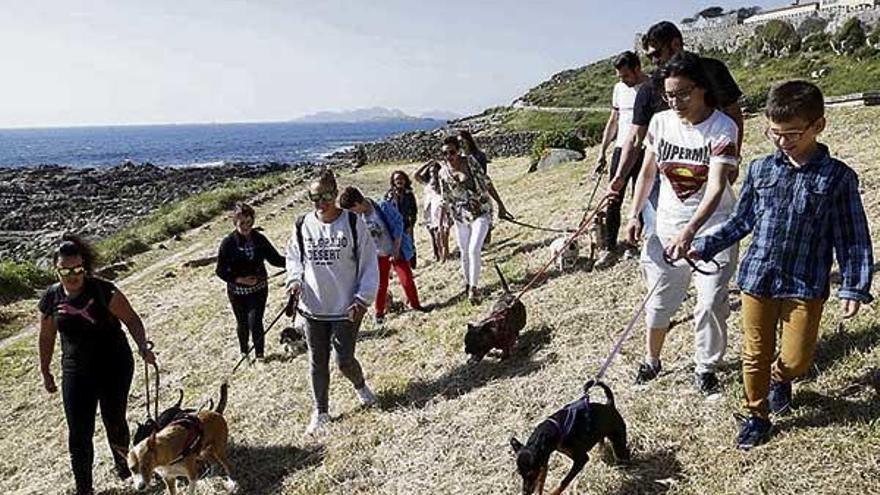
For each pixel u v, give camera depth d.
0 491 6.70
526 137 42.81
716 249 4.09
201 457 5.54
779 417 4.38
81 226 31.48
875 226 7.23
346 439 5.84
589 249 8.95
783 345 4.05
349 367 6.21
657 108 5.18
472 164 8.27
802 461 4.00
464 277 9.44
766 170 3.92
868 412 4.22
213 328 10.38
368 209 8.37
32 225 33.06
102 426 7.50
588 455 4.48
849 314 3.72
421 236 14.15
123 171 56.03
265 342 9.08
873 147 11.41
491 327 6.47
